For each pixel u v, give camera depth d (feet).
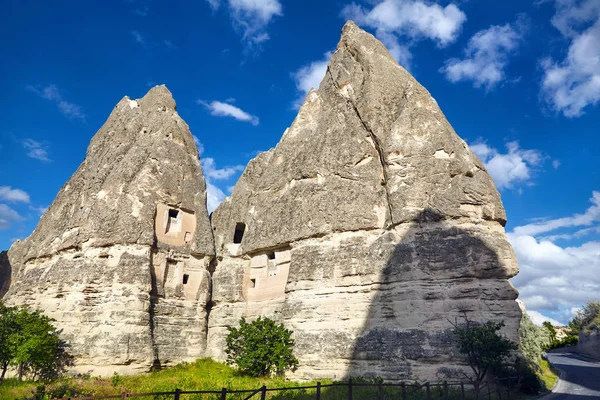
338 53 131.44
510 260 87.20
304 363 93.81
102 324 101.40
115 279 105.91
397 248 93.15
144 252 111.24
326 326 95.09
